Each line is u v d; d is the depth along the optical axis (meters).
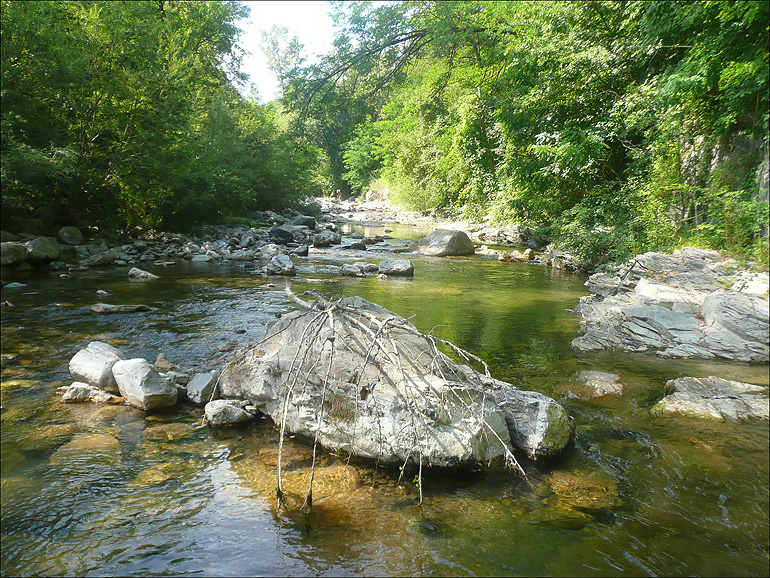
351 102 27.28
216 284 12.58
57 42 15.42
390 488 4.12
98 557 3.24
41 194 17.00
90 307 9.80
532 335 8.54
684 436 5.05
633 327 8.24
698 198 11.59
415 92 34.53
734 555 3.34
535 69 17.23
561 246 16.09
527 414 4.78
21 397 5.73
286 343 5.34
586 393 6.10
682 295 8.79
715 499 4.00
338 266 15.99
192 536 3.46
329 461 4.53
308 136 29.03
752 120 10.87
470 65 25.62
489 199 24.06
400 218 36.62
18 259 13.38
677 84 10.92
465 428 4.42
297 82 26.16
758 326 7.45
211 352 7.31
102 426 5.11
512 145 19.09
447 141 27.02
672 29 12.45
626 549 3.39
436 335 8.41
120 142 18.16
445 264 16.97
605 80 15.69
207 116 28.58
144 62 18.27
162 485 4.08
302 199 38.66
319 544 3.39
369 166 59.22
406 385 4.48
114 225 19.45
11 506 3.75
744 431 5.15
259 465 4.43
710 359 7.39
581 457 4.65
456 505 3.88
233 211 27.80
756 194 10.16
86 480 4.12
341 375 4.75
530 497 4.01
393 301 10.94
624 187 14.49
